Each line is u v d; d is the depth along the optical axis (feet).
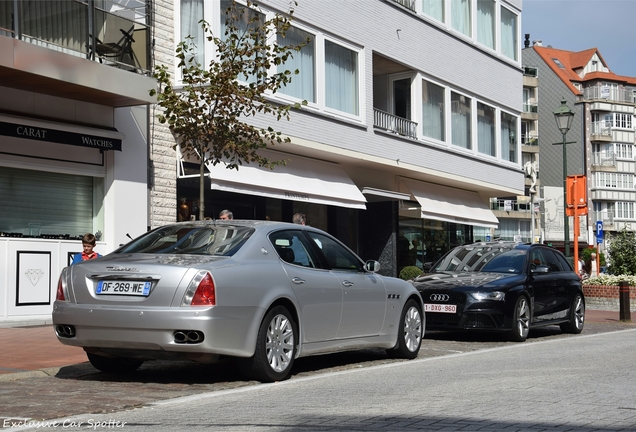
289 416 20.72
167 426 19.53
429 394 24.41
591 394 24.07
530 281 48.26
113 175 54.03
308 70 69.10
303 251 30.81
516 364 33.14
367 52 76.43
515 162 105.09
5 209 48.55
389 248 86.53
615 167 281.13
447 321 45.21
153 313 25.44
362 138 74.79
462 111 93.30
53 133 49.21
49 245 50.34
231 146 44.21
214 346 25.55
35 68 45.11
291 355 28.63
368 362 34.81
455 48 91.20
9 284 47.91
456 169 90.68
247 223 29.94
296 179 68.13
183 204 61.72
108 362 29.68
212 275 25.76
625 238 96.27
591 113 281.33
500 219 240.53
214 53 58.18
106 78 49.73
